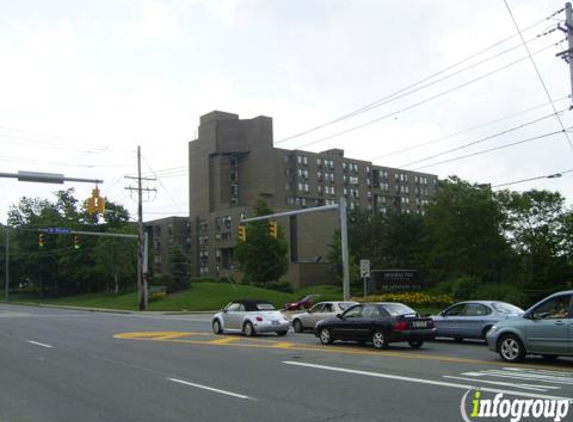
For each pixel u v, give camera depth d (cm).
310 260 9856
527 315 1427
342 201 3478
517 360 1427
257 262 7200
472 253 5091
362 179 12450
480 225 5047
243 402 984
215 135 11094
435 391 1048
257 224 7256
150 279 6806
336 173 11944
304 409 919
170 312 5081
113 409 955
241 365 1441
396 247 8806
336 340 1998
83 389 1151
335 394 1038
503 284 4631
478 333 1973
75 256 8275
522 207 5184
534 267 4125
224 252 10519
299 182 11225
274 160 10950
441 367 1361
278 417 866
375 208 12631
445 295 3950
